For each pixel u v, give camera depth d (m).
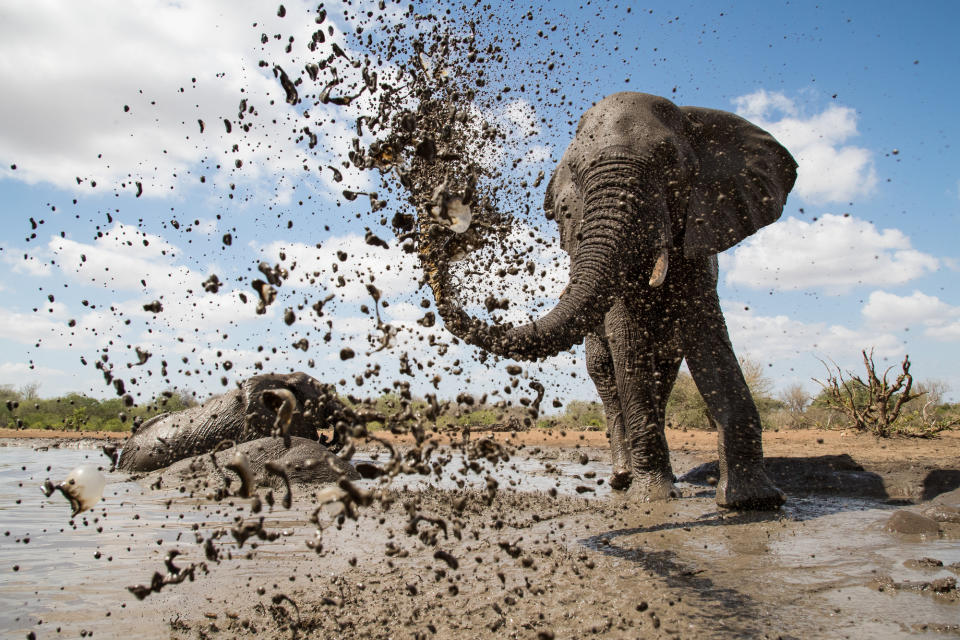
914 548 4.13
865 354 13.32
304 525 4.86
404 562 3.75
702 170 6.39
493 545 4.18
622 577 3.43
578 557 3.85
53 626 2.75
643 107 5.84
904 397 12.69
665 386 6.82
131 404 2.82
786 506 6.08
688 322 6.36
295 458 7.02
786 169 6.80
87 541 4.36
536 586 3.26
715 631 2.68
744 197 6.44
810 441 11.91
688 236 6.21
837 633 2.64
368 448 11.66
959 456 8.99
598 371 7.55
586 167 5.46
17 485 7.72
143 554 3.98
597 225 4.93
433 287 3.53
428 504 5.72
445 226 3.02
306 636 2.65
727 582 3.35
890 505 6.24
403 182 3.33
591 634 2.66
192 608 2.98
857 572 3.54
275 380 9.90
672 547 4.14
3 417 21.77
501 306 3.21
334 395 2.71
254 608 2.96
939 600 3.05
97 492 2.64
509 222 3.73
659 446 6.24
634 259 4.92
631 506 5.81
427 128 3.42
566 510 5.57
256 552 3.99
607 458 11.42
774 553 3.98
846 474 7.32
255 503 2.41
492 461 2.82
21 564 3.74
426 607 2.97
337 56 3.28
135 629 2.72
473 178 3.03
